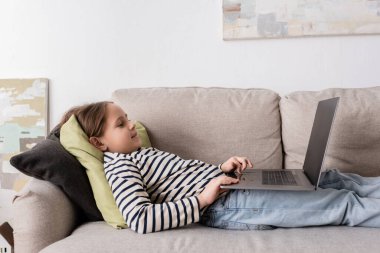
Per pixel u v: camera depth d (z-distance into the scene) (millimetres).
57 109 1886
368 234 1010
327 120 1131
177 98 1572
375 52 1696
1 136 1880
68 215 1142
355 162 1438
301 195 1134
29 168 1106
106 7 1837
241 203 1141
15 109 1878
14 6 1885
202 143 1515
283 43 1748
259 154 1504
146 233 1041
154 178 1255
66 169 1144
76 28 1857
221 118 1522
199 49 1802
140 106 1569
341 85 1728
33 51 1886
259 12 1729
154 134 1532
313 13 1697
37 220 1030
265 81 1773
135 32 1831
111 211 1131
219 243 967
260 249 931
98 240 990
